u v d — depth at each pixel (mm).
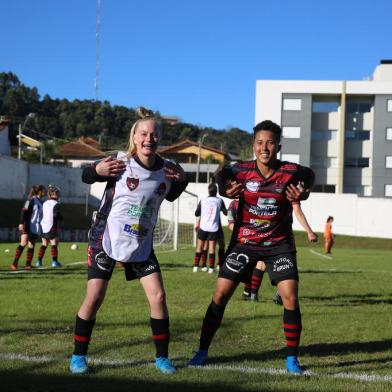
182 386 4094
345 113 59375
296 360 4660
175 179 4695
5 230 31328
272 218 4809
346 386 4180
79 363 4441
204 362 4840
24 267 13430
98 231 4578
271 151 4723
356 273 14227
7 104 103375
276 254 4859
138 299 8320
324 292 10008
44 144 73000
